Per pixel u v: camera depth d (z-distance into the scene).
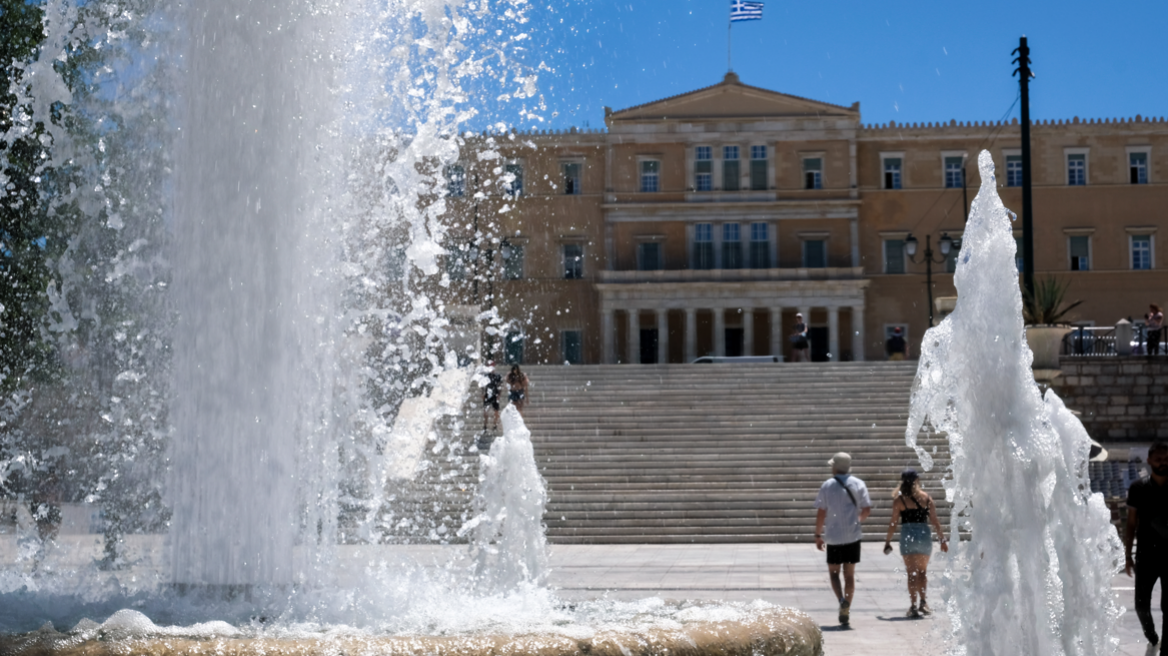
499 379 26.38
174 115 6.23
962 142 63.16
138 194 6.40
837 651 8.60
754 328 63.03
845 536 10.30
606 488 23.34
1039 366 26.69
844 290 61.16
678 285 61.09
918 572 10.77
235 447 5.84
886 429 26.64
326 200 6.23
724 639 4.05
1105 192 62.22
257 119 6.04
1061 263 62.22
